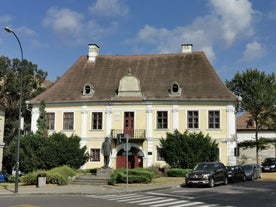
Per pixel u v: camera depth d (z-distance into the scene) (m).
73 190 25.02
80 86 44.88
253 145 49.31
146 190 25.22
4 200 19.69
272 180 35.03
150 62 46.22
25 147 35.44
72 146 35.84
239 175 32.84
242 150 57.41
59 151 35.16
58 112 43.78
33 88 57.41
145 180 29.44
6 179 37.97
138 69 45.69
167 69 44.91
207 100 40.91
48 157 34.75
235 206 17.19
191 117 41.28
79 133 42.91
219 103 40.91
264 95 47.00
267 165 46.28
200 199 19.94
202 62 44.78
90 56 47.81
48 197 21.52
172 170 34.66
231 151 40.06
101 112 42.81
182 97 41.41
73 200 19.62
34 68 58.00
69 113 43.59
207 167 29.23
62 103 43.72
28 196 22.27
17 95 56.16
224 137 40.38
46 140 35.69
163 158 39.84
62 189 25.77
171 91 41.88
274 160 47.03
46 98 44.22
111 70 46.19
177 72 44.28
